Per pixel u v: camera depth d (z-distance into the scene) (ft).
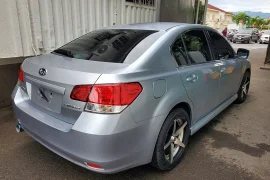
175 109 7.86
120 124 5.94
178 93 7.64
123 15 19.21
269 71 27.58
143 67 6.73
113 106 5.90
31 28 13.38
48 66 6.92
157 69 7.13
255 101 16.16
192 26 9.60
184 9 29.01
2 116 12.22
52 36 14.46
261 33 84.12
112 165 6.16
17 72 13.76
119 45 7.70
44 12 13.75
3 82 13.23
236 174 8.11
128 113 6.08
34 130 7.34
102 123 5.82
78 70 6.32
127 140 6.18
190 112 8.79
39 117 7.08
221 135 10.96
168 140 7.89
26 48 13.43
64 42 15.25
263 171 8.31
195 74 8.64
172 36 8.22
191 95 8.45
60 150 6.63
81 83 6.04
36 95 7.45
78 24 15.84
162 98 7.07
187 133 8.80
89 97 5.95
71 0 15.05
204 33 10.28
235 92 13.85
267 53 31.09
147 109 6.56
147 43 7.59
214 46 10.84
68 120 6.46
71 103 6.24
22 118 7.75
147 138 6.74
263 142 10.38
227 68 11.44
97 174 7.93
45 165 8.33
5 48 12.59
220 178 7.89
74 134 6.05
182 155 8.84
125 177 7.79
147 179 7.73
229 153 9.42
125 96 6.03
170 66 7.68
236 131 11.41
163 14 24.84
